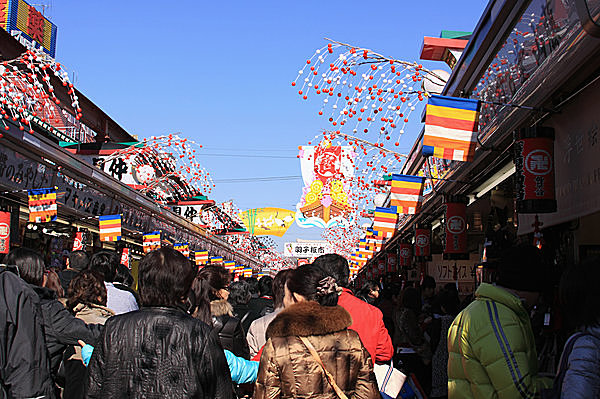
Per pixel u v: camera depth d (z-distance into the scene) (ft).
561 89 15.80
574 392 7.66
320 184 65.87
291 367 9.71
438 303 22.90
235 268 91.50
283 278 16.71
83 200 35.96
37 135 27.17
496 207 28.66
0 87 24.67
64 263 39.09
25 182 28.04
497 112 19.94
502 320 9.24
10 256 13.06
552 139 16.80
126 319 9.43
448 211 30.25
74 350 13.88
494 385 9.04
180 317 9.59
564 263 21.49
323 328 9.93
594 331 8.18
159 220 54.29
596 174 14.83
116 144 44.91
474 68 22.15
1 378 10.52
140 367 9.12
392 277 65.31
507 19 18.07
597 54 13.11
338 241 91.20
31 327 10.94
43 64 27.91
